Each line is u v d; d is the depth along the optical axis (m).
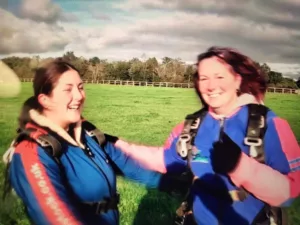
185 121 1.08
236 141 0.98
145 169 1.21
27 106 0.93
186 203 1.08
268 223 0.98
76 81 0.95
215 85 1.12
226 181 0.98
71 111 0.93
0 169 1.04
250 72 1.13
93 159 0.89
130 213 1.39
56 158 0.84
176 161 1.18
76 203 0.85
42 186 0.81
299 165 0.96
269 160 0.96
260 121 0.97
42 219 0.81
